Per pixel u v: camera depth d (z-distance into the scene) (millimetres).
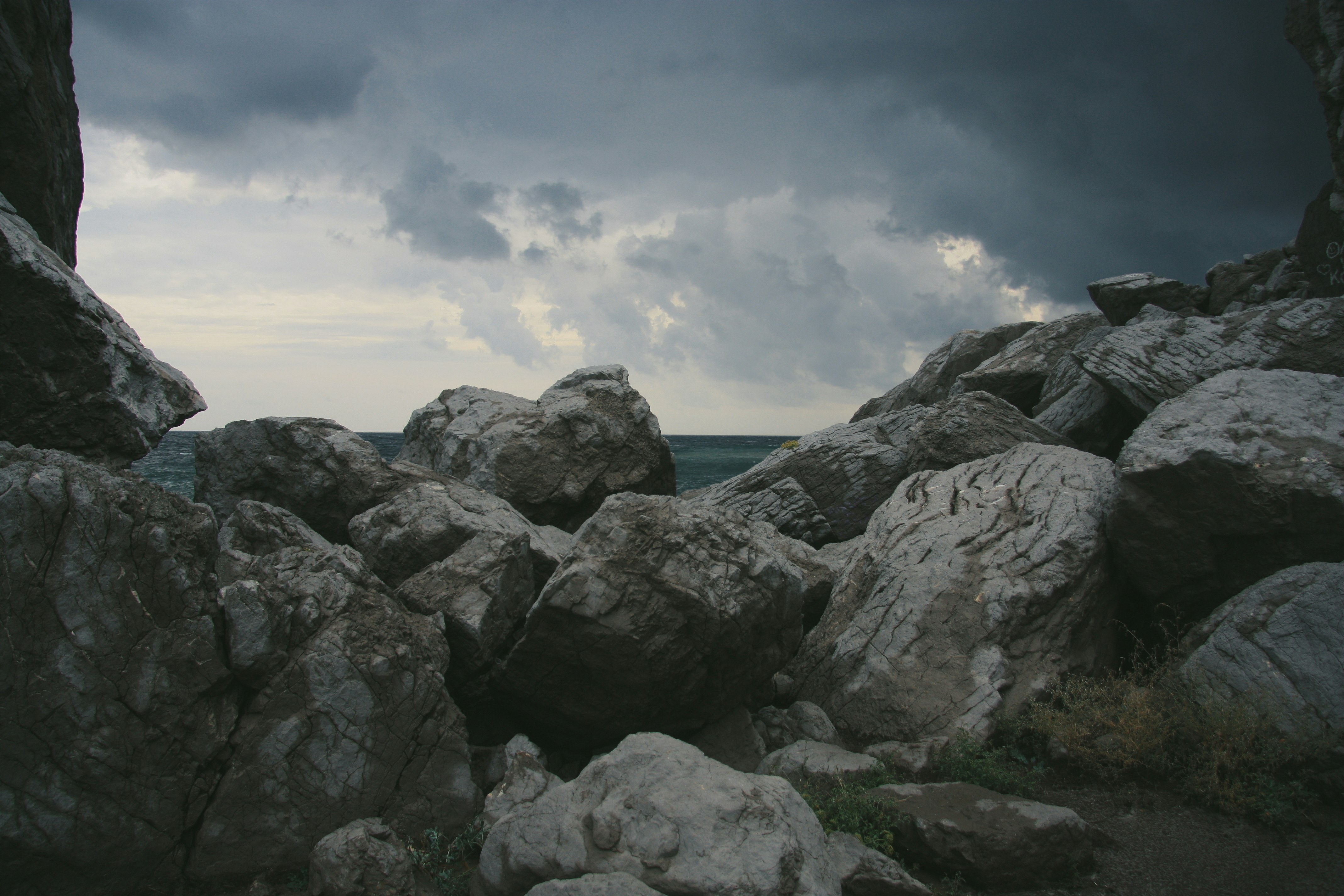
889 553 8562
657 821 4105
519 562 6898
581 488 11961
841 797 5188
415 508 8133
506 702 6441
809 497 14133
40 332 5375
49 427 5504
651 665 5762
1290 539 7230
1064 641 7441
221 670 4793
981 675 6848
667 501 6285
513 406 13258
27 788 4262
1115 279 19078
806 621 9094
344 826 4918
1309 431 7941
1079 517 8414
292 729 4922
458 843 5121
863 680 7031
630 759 4535
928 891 4477
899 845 5070
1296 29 13562
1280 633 6117
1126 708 6387
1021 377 18578
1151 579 7895
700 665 5980
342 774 4996
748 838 3973
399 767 5203
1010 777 5758
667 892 3873
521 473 11680
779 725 6762
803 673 7625
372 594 5703
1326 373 10203
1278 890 4645
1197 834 5281
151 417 6027
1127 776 6047
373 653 5199
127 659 4516
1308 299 11953
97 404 5633
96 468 4715
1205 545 7543
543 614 5652
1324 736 5547
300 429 10172
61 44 8961
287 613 5078
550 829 4285
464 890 4742
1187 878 4812
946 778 5965
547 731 6473
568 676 5934
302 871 4852
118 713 4477
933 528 8664
